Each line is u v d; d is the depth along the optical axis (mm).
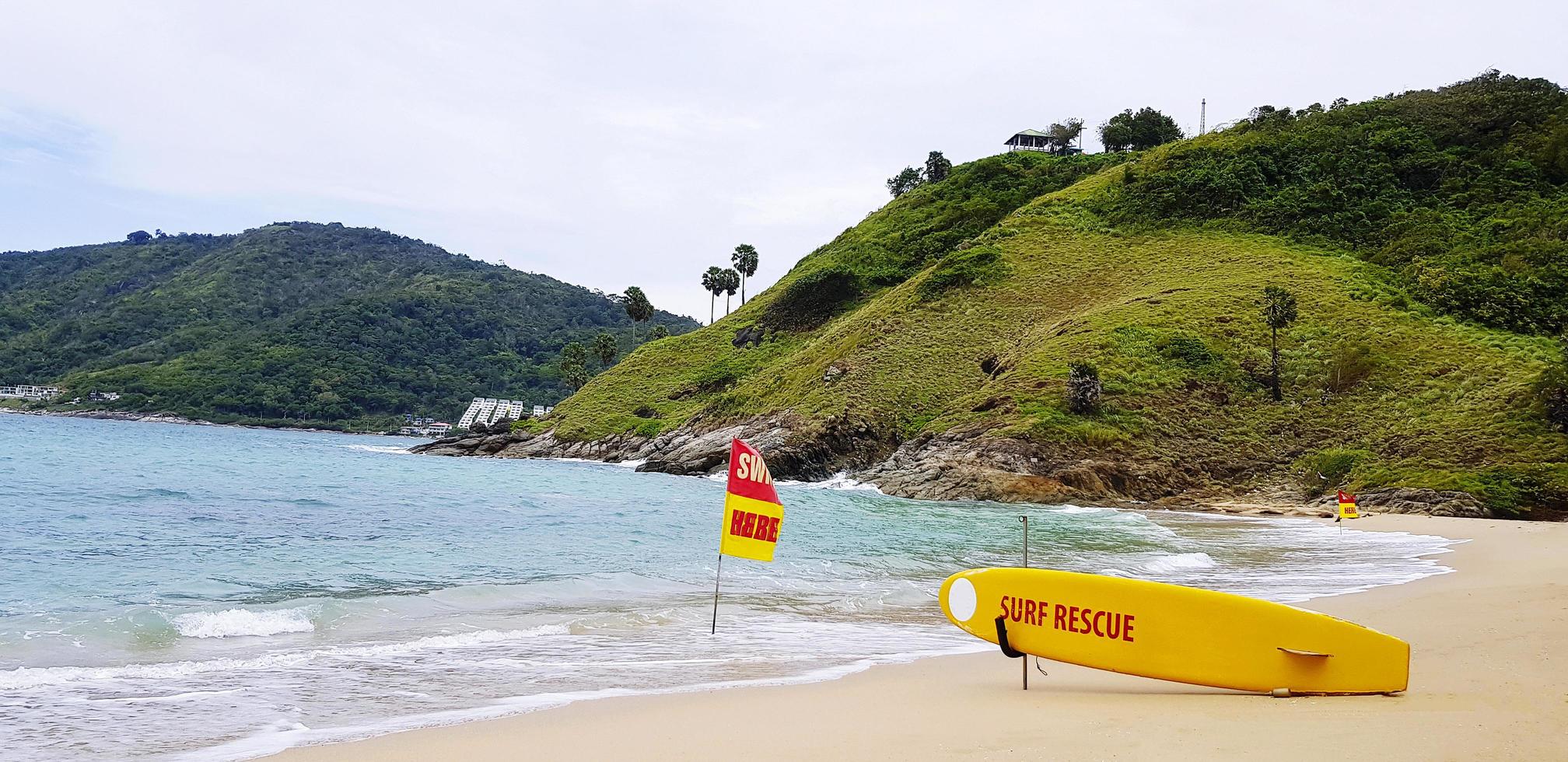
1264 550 27172
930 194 133000
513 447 95500
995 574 9430
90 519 26375
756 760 6633
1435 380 58875
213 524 26391
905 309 83062
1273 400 61156
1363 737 6602
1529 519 43250
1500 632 11570
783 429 67562
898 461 60344
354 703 8742
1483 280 70312
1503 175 91812
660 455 76625
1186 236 89062
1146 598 8945
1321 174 95375
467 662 10742
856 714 8133
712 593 16719
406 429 194125
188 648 11148
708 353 109625
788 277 124812
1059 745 6695
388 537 24641
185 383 189625
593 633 12812
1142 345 65625
